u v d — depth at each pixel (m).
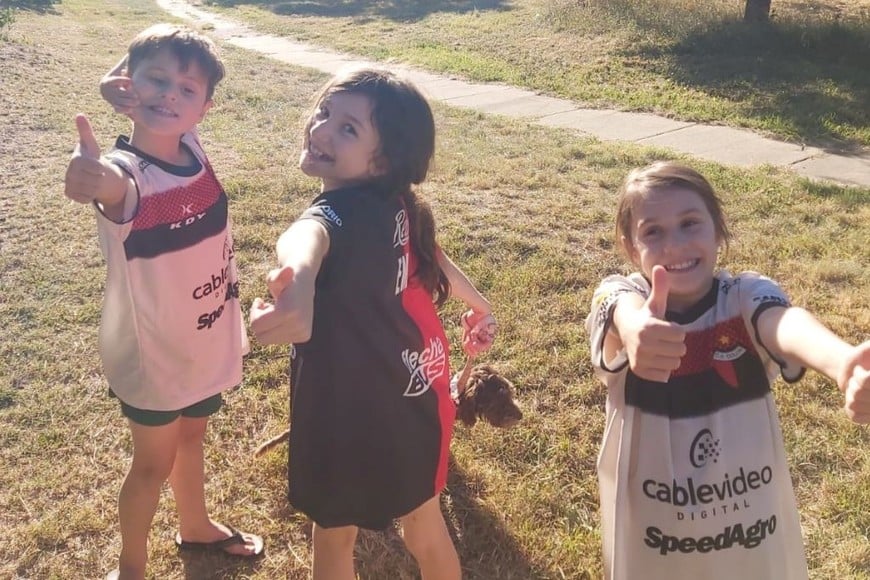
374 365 2.07
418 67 12.75
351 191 2.09
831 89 10.61
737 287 1.96
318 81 11.48
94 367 4.10
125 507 2.54
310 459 2.13
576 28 14.29
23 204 6.20
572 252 5.55
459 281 2.60
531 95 10.92
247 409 3.78
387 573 2.87
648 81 11.32
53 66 11.14
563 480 3.36
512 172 7.27
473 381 3.33
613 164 7.69
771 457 1.97
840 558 2.90
